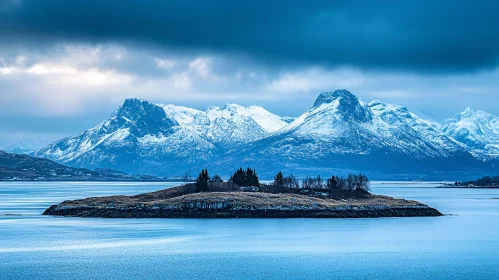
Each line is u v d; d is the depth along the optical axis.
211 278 193.88
